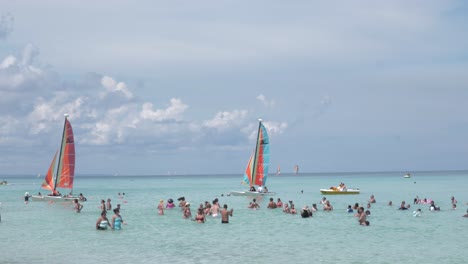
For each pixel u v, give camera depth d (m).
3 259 26.56
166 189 130.25
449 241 32.66
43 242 32.19
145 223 42.59
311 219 45.78
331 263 25.66
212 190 122.44
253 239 33.50
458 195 91.00
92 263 25.59
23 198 80.88
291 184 170.00
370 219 46.16
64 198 68.12
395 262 25.91
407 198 81.62
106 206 59.06
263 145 80.75
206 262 25.91
